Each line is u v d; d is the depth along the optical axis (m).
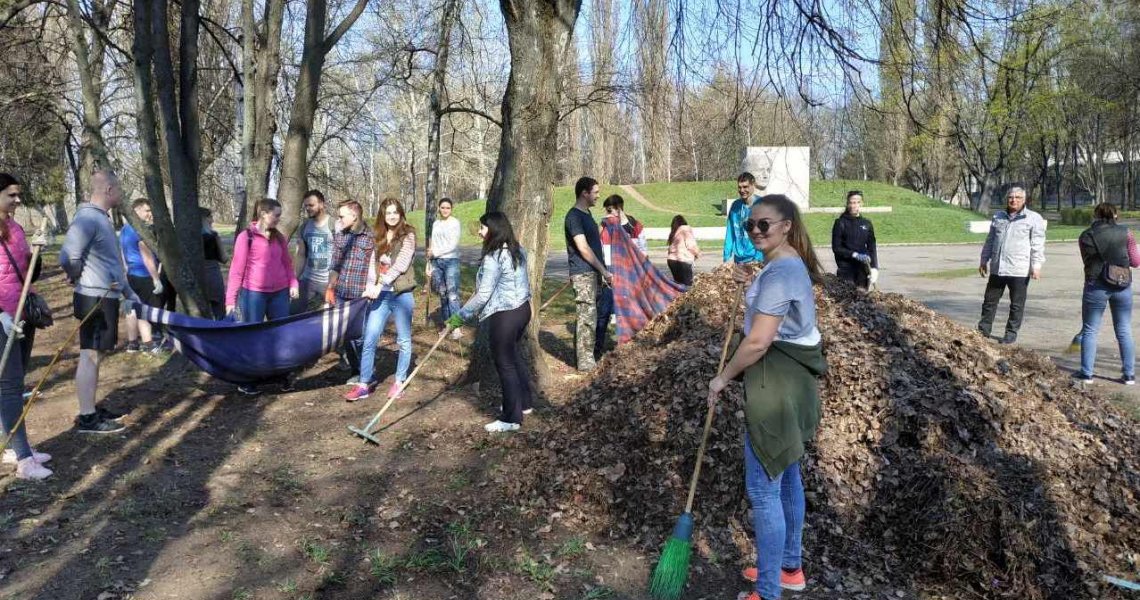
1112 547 3.77
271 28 9.95
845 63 7.28
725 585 3.65
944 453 4.20
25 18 13.82
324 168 18.42
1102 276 7.10
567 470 4.69
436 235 10.17
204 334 6.55
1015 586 3.56
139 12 7.73
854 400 4.59
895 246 29.88
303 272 8.42
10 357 4.79
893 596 3.56
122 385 7.27
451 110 14.60
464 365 8.20
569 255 7.77
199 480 4.93
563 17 6.84
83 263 5.45
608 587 3.65
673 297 8.24
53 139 17.77
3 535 4.04
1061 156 63.78
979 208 47.03
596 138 27.62
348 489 4.80
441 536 4.15
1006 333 9.08
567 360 8.48
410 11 14.51
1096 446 4.46
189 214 8.21
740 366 3.27
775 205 3.32
